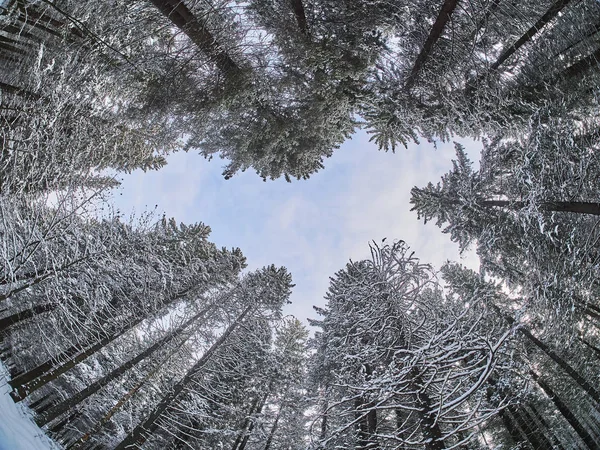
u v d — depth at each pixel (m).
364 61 9.55
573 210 9.29
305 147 11.02
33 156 7.02
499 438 12.54
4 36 7.20
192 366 14.10
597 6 8.13
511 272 14.23
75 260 9.02
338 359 10.60
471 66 10.16
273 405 16.44
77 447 10.36
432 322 7.34
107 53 8.66
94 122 8.94
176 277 14.79
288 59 9.52
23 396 8.39
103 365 11.99
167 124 11.06
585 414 12.05
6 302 9.88
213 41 8.99
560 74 9.59
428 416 5.67
